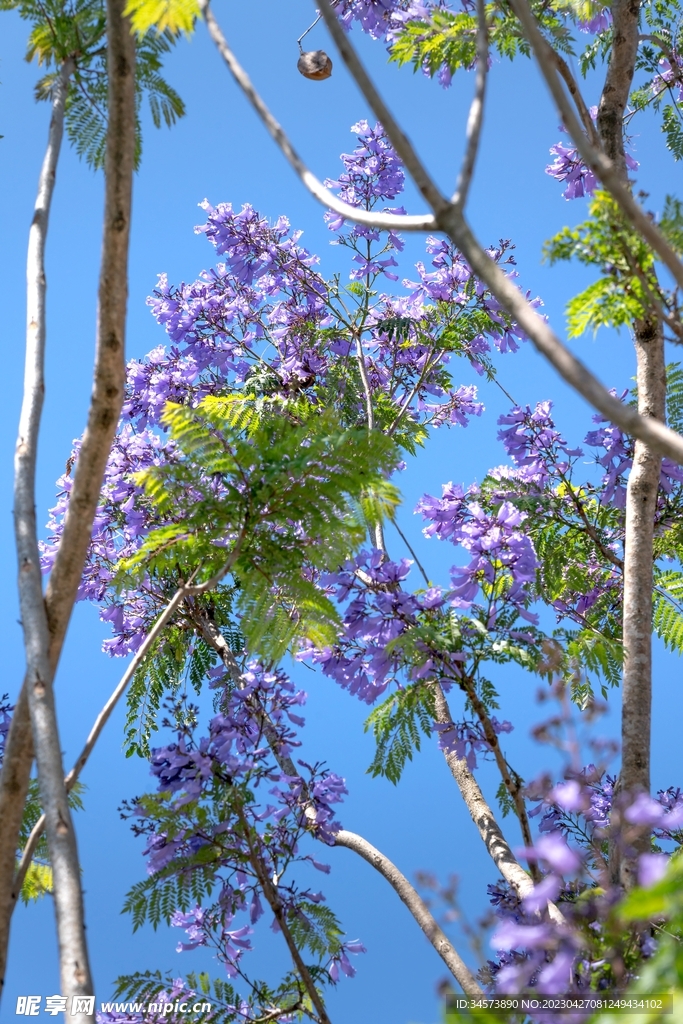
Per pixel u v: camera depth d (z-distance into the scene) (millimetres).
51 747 2910
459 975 4711
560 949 2268
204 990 4727
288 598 4031
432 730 4648
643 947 2852
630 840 2686
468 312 7188
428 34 5695
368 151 7195
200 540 4152
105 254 3172
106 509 6168
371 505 3994
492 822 4965
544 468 6023
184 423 4105
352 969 4598
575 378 2197
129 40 3186
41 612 3195
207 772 4344
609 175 2469
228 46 2938
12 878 3340
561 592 5781
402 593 4543
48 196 4059
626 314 2832
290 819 4527
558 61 5281
